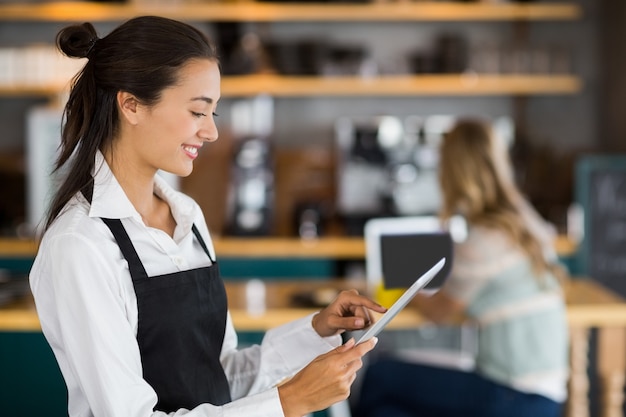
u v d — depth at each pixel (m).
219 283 2.13
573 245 5.67
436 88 6.06
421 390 3.70
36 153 5.72
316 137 6.50
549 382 3.58
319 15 6.06
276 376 2.27
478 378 3.64
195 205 2.17
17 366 4.11
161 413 1.86
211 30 6.30
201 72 1.92
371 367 3.86
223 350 2.29
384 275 2.85
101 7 6.00
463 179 3.63
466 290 3.57
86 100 1.95
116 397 1.83
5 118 6.39
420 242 2.85
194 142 1.95
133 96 1.91
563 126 6.50
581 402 3.92
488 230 3.56
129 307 1.91
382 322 1.88
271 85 6.02
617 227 5.53
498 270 3.55
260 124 6.21
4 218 6.20
